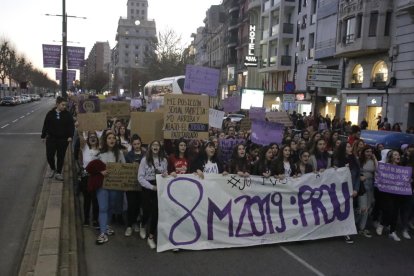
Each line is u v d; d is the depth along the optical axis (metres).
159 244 6.71
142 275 5.85
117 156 7.33
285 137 11.52
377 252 7.10
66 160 13.62
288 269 6.24
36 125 29.39
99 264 6.16
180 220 6.84
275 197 7.42
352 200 7.91
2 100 65.50
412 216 8.40
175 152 7.43
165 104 9.07
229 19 64.25
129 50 144.25
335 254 6.94
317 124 23.08
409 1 23.72
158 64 51.84
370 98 27.53
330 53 32.97
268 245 7.26
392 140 11.12
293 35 44.09
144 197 7.04
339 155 8.11
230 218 7.11
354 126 11.62
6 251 6.39
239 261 6.48
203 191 7.00
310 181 7.65
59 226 6.88
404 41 24.66
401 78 24.91
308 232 7.51
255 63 52.16
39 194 9.54
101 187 7.02
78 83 64.56
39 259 5.56
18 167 12.91
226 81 65.56
